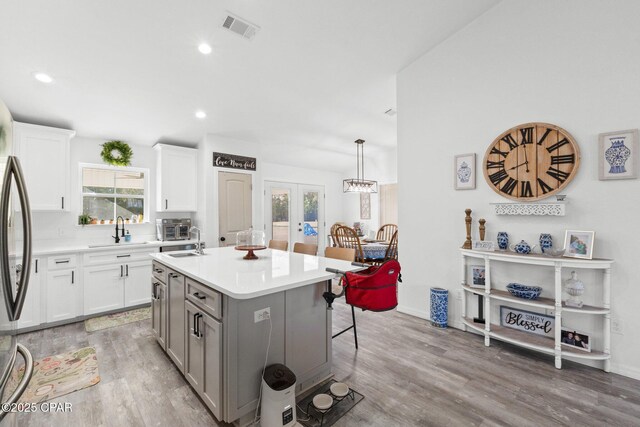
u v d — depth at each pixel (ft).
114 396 6.31
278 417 5.03
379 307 6.38
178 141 15.05
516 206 8.47
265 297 5.66
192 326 6.33
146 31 7.77
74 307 10.77
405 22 8.84
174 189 14.51
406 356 7.98
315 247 10.60
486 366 7.47
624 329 7.06
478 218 9.45
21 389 3.30
